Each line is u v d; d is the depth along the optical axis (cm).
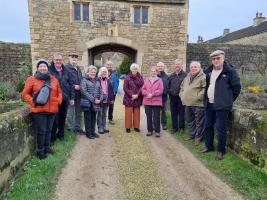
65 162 522
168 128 803
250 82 1537
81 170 492
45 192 402
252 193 407
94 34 1352
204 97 591
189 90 644
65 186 429
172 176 476
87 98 668
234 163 510
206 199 400
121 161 539
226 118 543
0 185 371
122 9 1358
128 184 444
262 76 1734
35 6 1292
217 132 575
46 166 486
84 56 1352
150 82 712
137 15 1378
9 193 389
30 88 513
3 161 383
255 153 480
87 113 679
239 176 461
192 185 443
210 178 468
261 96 1202
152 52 1398
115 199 398
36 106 511
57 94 543
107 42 1363
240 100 1178
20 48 1622
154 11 1375
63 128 638
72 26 1330
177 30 1398
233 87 533
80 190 420
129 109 745
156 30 1388
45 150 546
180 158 562
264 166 454
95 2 1335
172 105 746
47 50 1322
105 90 729
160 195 411
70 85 645
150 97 704
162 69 774
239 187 430
